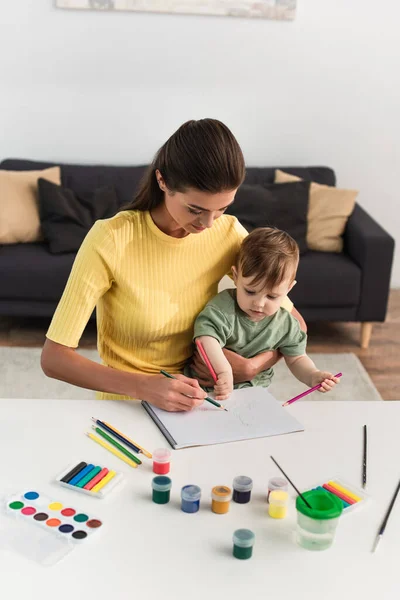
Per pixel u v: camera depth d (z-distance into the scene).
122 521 1.06
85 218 3.38
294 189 3.51
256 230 1.50
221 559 0.99
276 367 3.08
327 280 3.24
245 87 3.77
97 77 3.68
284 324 1.56
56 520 1.06
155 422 1.34
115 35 3.62
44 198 3.36
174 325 1.50
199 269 1.49
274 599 0.92
